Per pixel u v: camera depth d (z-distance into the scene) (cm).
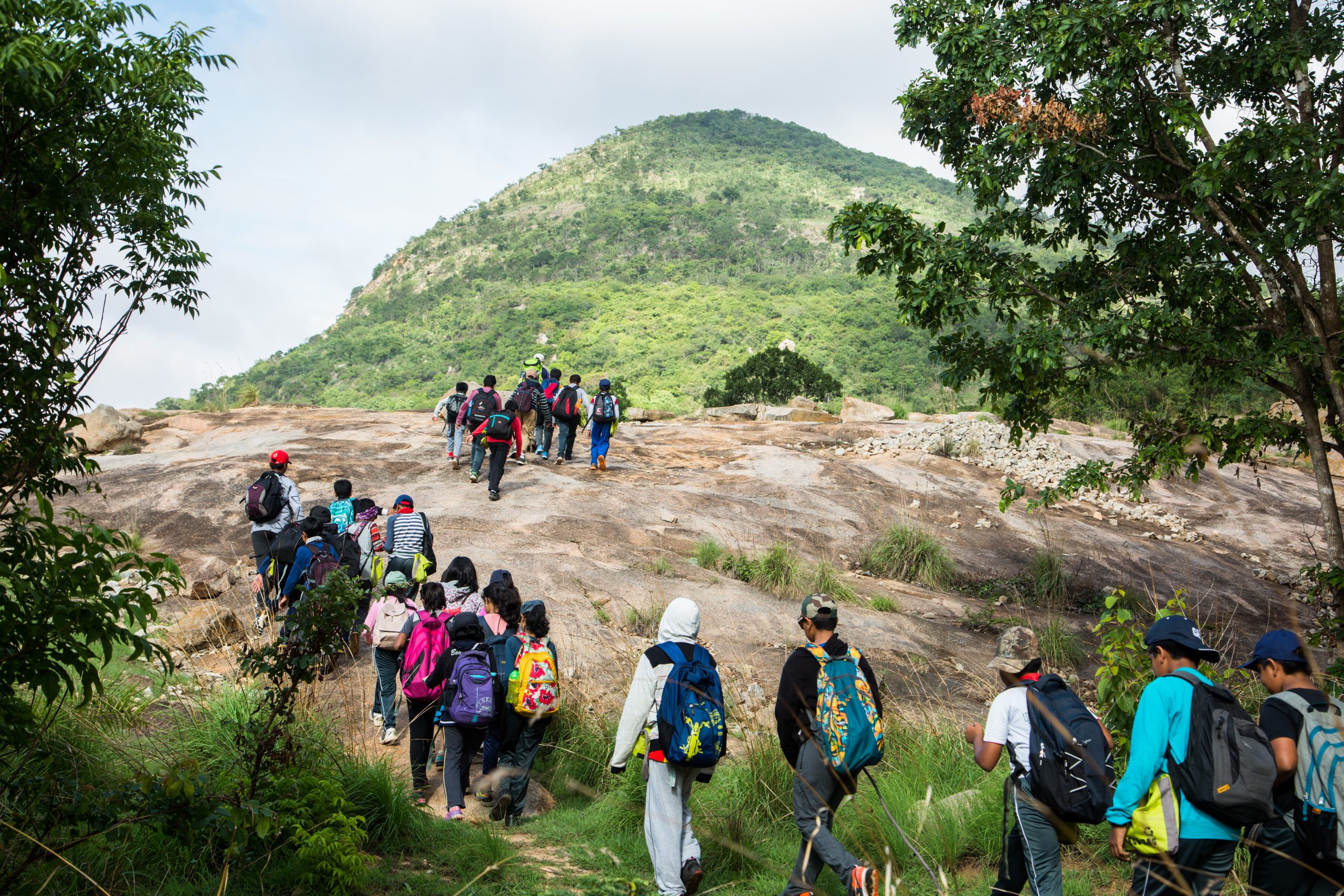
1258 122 745
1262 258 775
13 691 341
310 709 567
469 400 1436
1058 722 325
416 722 577
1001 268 867
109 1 371
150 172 389
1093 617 1175
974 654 944
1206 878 302
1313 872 305
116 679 582
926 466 1761
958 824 488
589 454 1764
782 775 554
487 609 612
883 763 590
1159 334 798
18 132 348
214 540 1130
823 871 457
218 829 380
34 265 365
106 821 348
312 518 785
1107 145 848
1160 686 316
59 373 348
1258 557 1533
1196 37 862
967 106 902
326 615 433
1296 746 301
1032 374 853
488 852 457
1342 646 835
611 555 1145
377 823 474
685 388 13938
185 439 1728
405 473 1477
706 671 428
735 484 1570
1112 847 319
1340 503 1816
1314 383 825
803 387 5025
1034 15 836
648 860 481
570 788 573
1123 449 2019
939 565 1263
